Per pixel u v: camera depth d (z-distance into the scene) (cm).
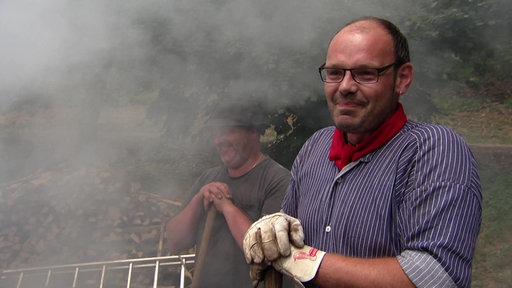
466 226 83
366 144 95
